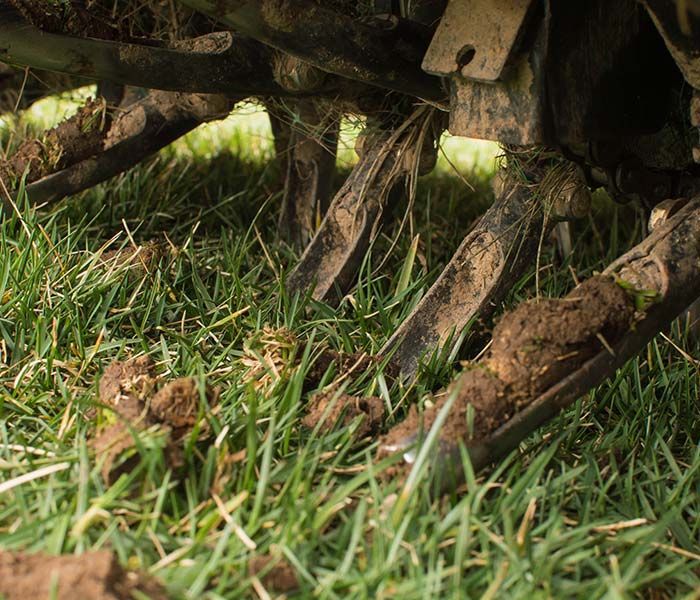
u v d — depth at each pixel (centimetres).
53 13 74
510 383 64
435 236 95
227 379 73
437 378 74
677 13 64
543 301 66
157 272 80
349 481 65
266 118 125
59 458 64
